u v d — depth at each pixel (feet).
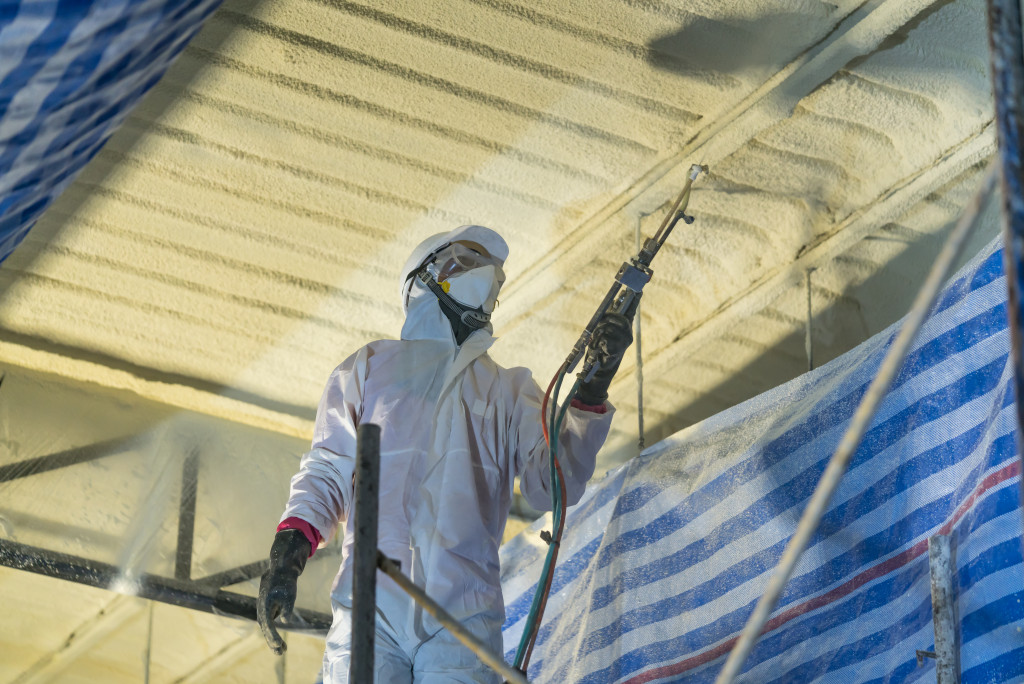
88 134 10.89
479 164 17.31
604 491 15.83
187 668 21.89
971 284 11.92
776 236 18.21
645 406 22.12
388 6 15.16
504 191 17.69
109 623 21.24
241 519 21.22
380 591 9.98
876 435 12.50
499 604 10.32
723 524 13.82
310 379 21.61
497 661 7.09
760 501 13.53
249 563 20.86
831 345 19.95
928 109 15.93
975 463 10.88
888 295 18.94
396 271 19.35
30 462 20.44
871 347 13.26
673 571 14.12
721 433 14.73
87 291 19.99
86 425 21.08
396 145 17.13
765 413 14.37
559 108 16.37
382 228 18.54
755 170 17.07
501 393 11.46
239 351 21.06
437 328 11.71
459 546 10.25
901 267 18.48
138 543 20.44
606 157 16.98
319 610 20.88
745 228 18.19
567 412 11.58
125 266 19.48
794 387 14.20
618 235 18.08
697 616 13.53
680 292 19.58
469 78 16.06
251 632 21.50
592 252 18.33
